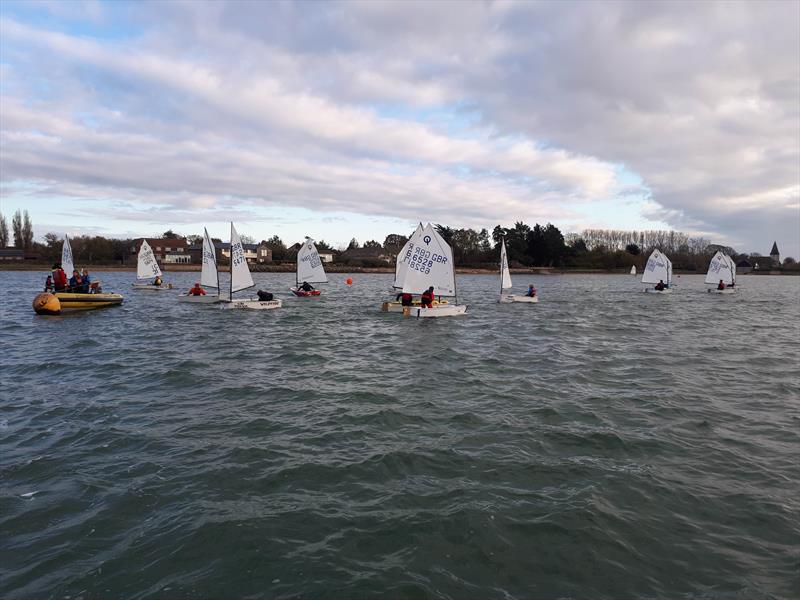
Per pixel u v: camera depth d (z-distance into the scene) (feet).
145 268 162.71
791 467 26.86
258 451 28.68
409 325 87.04
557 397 40.70
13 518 21.25
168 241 419.33
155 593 16.66
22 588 16.81
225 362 54.03
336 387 43.75
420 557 18.67
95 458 27.58
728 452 28.91
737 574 17.65
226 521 21.03
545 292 197.26
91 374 47.73
